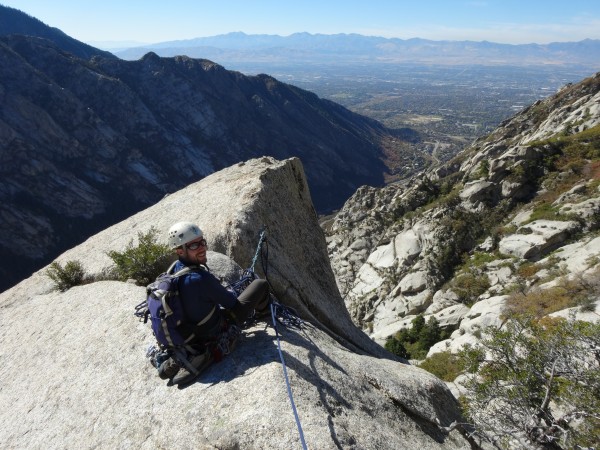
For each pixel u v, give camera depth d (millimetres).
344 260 58844
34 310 9930
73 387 6375
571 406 9820
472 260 40031
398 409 6105
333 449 4258
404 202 57906
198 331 4883
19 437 5984
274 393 4750
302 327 6781
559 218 36750
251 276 6367
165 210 13008
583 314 19391
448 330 32875
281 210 11703
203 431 4609
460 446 6523
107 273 10805
